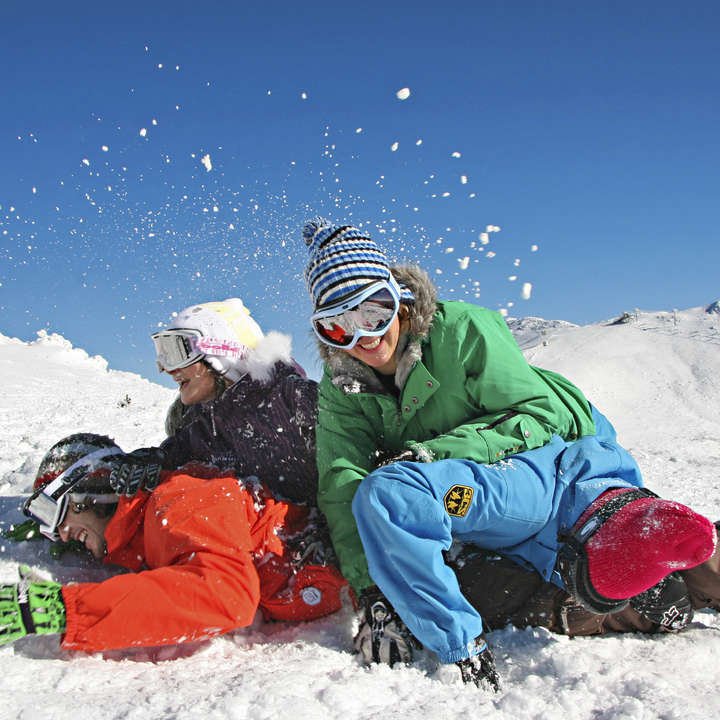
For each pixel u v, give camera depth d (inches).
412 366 93.4
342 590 98.3
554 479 84.7
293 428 104.6
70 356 780.6
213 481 91.0
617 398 1664.6
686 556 68.9
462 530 80.6
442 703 65.9
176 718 60.2
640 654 76.0
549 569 82.0
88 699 65.2
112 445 107.4
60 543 111.1
